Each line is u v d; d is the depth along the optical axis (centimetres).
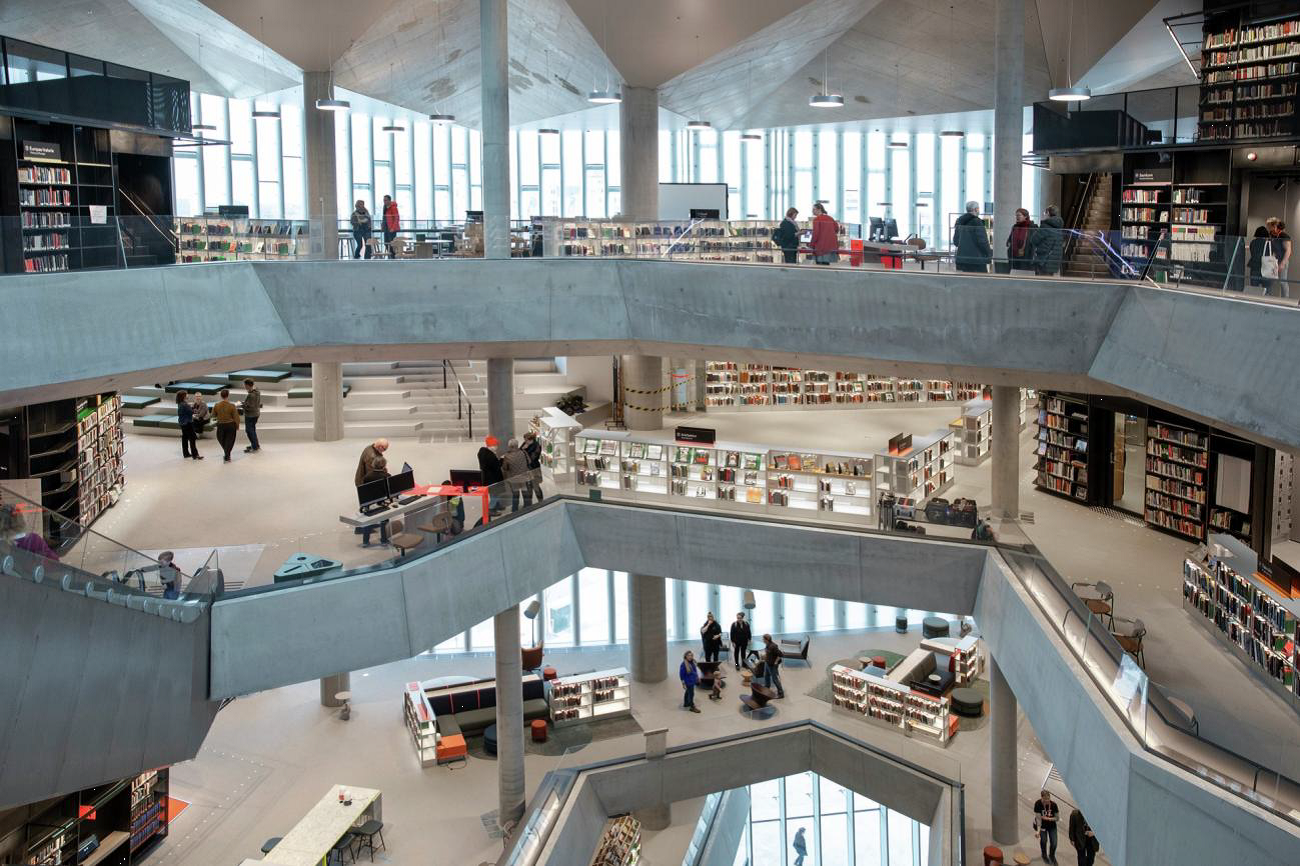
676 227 1875
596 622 2772
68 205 1906
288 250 1769
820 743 2156
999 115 1853
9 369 1352
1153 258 1366
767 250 1791
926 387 2958
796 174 4081
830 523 1831
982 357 1588
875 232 1812
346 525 1911
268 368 2942
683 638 2814
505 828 1902
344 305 1802
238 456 2430
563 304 1895
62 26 2120
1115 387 1532
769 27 2334
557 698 2247
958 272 1588
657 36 2370
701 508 1914
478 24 2497
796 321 1755
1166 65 2500
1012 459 1900
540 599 2711
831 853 2530
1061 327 1494
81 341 1438
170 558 1348
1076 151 2139
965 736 2250
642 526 1911
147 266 1554
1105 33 2134
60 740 1114
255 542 1825
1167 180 2031
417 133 3866
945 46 2555
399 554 1593
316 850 1658
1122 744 1093
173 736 1349
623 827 2017
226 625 1430
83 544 1198
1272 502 1752
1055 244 1504
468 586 1689
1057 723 1302
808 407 2900
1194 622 1513
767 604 2853
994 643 1605
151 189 2272
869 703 2256
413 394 2797
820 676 2509
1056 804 1908
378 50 2452
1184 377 1256
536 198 4069
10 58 1708
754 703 2302
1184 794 998
